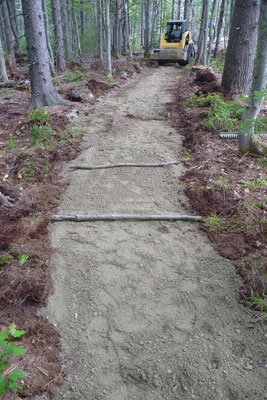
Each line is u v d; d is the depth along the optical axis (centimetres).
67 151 604
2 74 1141
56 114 754
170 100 928
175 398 232
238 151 534
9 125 725
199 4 3206
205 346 264
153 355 259
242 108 656
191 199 447
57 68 1424
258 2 713
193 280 328
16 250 356
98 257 359
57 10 1363
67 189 494
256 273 322
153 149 592
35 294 308
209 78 984
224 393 232
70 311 300
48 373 244
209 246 370
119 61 1455
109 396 234
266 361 249
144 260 354
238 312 292
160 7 2722
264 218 382
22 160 552
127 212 431
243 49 755
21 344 260
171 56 1620
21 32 2584
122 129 704
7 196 455
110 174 523
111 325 286
